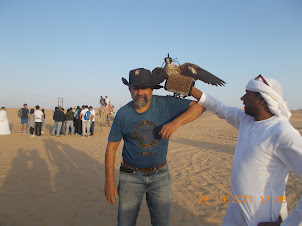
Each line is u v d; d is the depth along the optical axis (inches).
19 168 263.9
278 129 70.2
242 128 84.4
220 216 153.0
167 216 100.2
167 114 97.5
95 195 187.9
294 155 66.3
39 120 576.4
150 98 96.2
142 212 161.5
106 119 940.0
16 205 166.1
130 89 95.7
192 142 478.3
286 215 78.7
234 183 79.9
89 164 289.0
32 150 379.9
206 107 95.8
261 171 72.9
